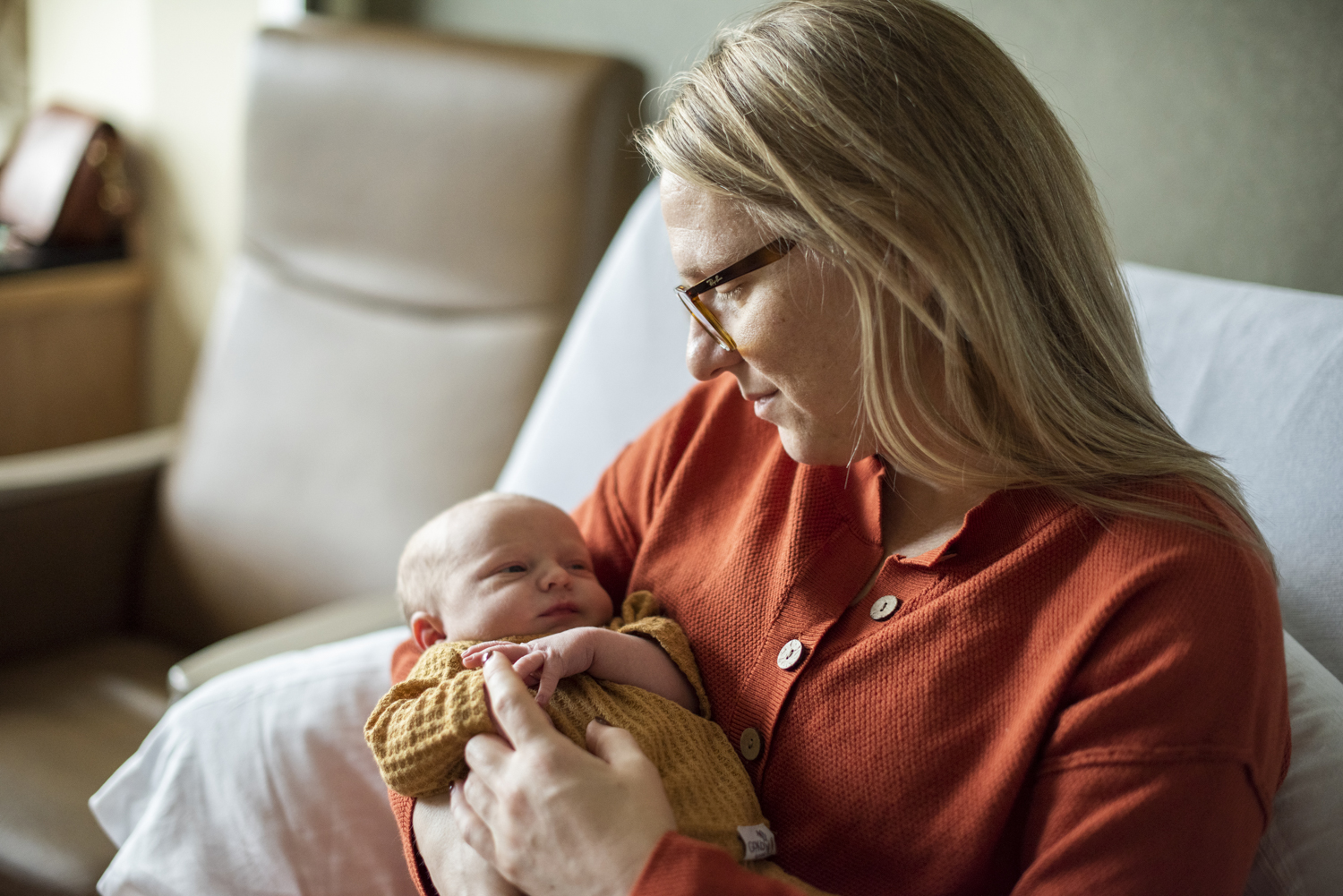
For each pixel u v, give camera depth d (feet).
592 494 3.88
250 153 6.67
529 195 5.76
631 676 3.07
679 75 2.83
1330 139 4.11
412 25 7.01
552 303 5.78
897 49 2.55
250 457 6.39
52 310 7.73
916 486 3.01
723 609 3.13
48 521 6.10
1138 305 3.87
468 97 5.93
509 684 2.80
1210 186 4.42
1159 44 4.43
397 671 3.57
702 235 2.68
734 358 2.81
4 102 8.77
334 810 3.55
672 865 2.43
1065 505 2.69
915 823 2.66
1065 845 2.39
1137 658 2.46
